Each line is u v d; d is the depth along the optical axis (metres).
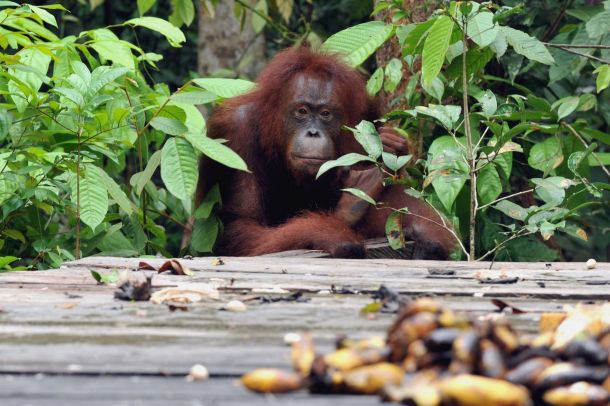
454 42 10.19
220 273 7.16
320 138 10.73
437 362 3.35
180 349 4.15
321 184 11.08
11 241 11.47
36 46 10.15
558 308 5.53
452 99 12.09
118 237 10.97
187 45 20.77
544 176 10.91
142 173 9.84
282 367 3.78
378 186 10.82
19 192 10.03
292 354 3.64
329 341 4.34
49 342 4.31
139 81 11.43
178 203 12.56
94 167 9.63
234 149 11.38
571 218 12.80
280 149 11.09
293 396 3.34
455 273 7.34
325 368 3.34
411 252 10.26
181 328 4.72
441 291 6.18
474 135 10.79
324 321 4.96
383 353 3.46
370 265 7.79
